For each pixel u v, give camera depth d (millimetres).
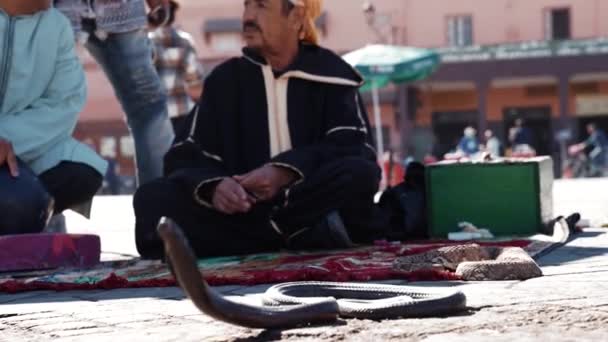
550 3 44969
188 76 8734
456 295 3000
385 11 45219
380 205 6137
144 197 5348
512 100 46188
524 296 3307
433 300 2957
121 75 6805
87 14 6551
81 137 43688
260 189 5125
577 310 3008
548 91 45750
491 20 45312
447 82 44688
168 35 8602
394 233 5863
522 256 3928
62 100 5516
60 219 6000
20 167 5168
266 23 5434
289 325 2754
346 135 5473
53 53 5508
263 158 5562
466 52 44281
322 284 3275
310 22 5566
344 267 4254
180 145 5578
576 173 31125
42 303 3650
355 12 44844
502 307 3092
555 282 3658
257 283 3984
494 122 46438
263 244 5395
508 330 2709
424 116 46094
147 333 2859
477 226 6023
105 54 6758
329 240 5348
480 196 6023
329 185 5285
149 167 6969
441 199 6035
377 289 3236
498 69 44219
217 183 5164
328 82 5523
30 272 4852
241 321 2596
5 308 3539
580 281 3666
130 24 6695
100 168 5582
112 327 3012
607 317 2885
